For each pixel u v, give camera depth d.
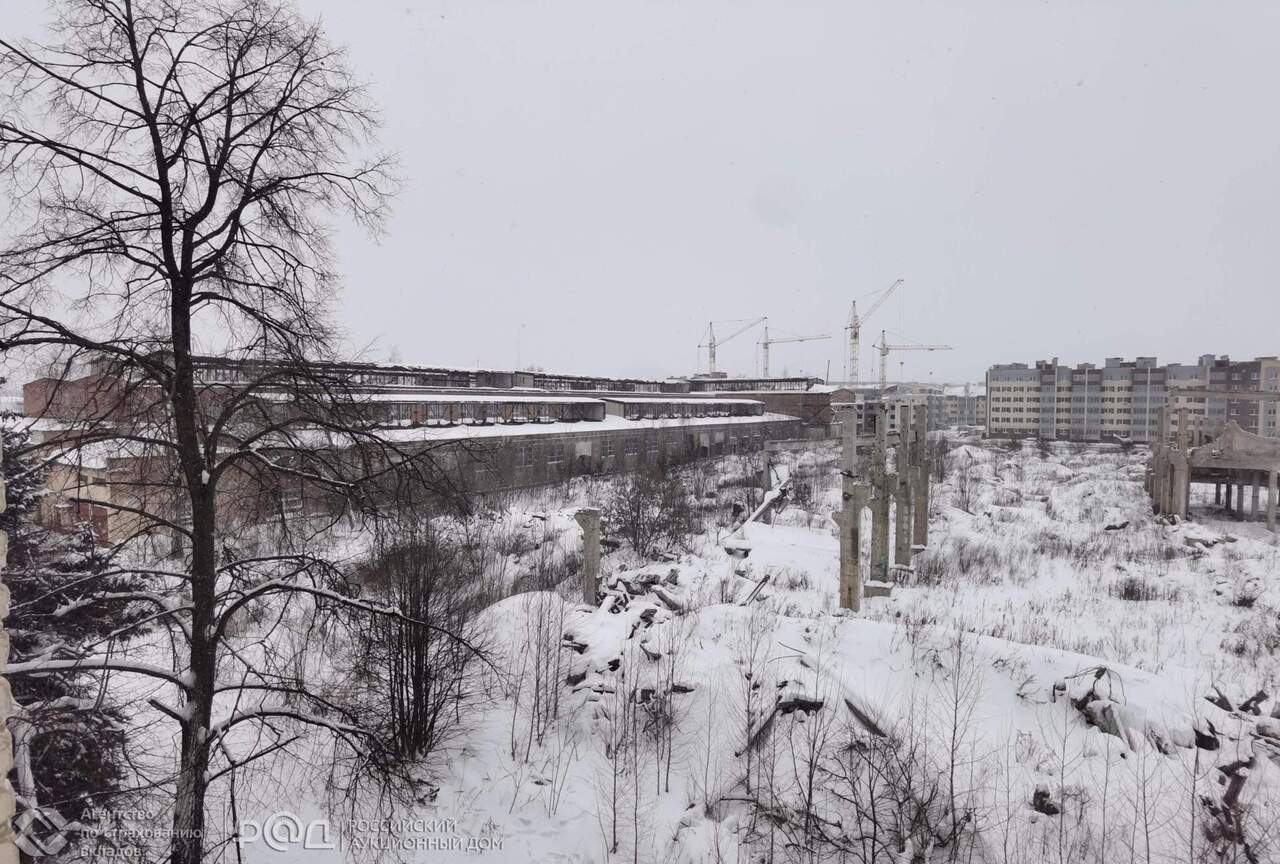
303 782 10.24
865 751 10.12
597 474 43.81
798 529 29.08
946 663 11.96
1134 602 20.34
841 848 9.00
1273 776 9.45
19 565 8.52
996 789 9.48
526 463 37.97
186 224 6.86
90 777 7.50
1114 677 11.04
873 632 13.12
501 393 48.56
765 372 152.62
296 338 7.52
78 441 6.64
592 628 14.22
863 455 26.38
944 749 10.09
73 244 6.50
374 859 8.93
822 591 20.20
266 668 9.27
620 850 9.36
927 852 8.76
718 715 11.53
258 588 7.34
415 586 10.61
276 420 7.78
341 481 7.59
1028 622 18.06
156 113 6.57
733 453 62.62
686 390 84.94
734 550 24.27
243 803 9.85
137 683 11.62
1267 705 11.71
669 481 35.50
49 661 6.36
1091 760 9.95
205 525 7.22
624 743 11.08
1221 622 18.33
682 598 17.88
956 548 26.48
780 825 9.53
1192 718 10.27
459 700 11.71
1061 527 30.70
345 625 8.27
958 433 102.88
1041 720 10.80
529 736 11.43
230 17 6.93
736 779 10.47
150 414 6.96
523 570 21.02
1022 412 100.88
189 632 7.32
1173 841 8.64
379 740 8.04
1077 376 97.56
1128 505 36.12
